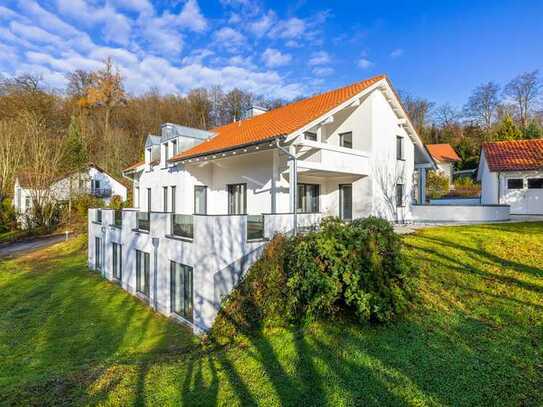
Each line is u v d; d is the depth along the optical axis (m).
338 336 5.79
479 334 5.29
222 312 8.20
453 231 11.88
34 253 21.72
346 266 6.12
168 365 5.89
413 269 6.75
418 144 17.95
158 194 18.92
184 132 17.22
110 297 12.39
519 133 36.06
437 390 4.08
